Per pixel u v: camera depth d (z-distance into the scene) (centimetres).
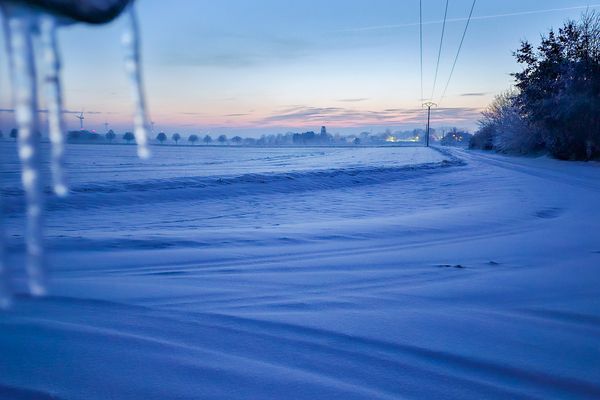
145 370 434
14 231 1078
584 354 489
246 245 1079
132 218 1576
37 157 89
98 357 455
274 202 2050
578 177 3111
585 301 662
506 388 423
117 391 395
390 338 527
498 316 602
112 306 621
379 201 2084
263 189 2397
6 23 82
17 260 712
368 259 938
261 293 703
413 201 2067
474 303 655
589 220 1420
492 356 482
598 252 984
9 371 420
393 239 1160
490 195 2144
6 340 484
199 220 1548
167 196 2066
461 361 472
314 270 850
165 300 659
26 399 377
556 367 459
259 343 511
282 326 562
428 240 1149
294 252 1009
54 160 90
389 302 660
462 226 1327
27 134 86
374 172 3369
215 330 546
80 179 2472
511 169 3934
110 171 3303
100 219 1536
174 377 423
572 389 422
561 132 5050
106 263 890
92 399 381
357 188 2647
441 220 1420
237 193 2269
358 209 1827
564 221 1406
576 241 1104
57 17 86
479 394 413
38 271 97
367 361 471
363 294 698
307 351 493
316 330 549
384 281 773
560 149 5219
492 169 3941
